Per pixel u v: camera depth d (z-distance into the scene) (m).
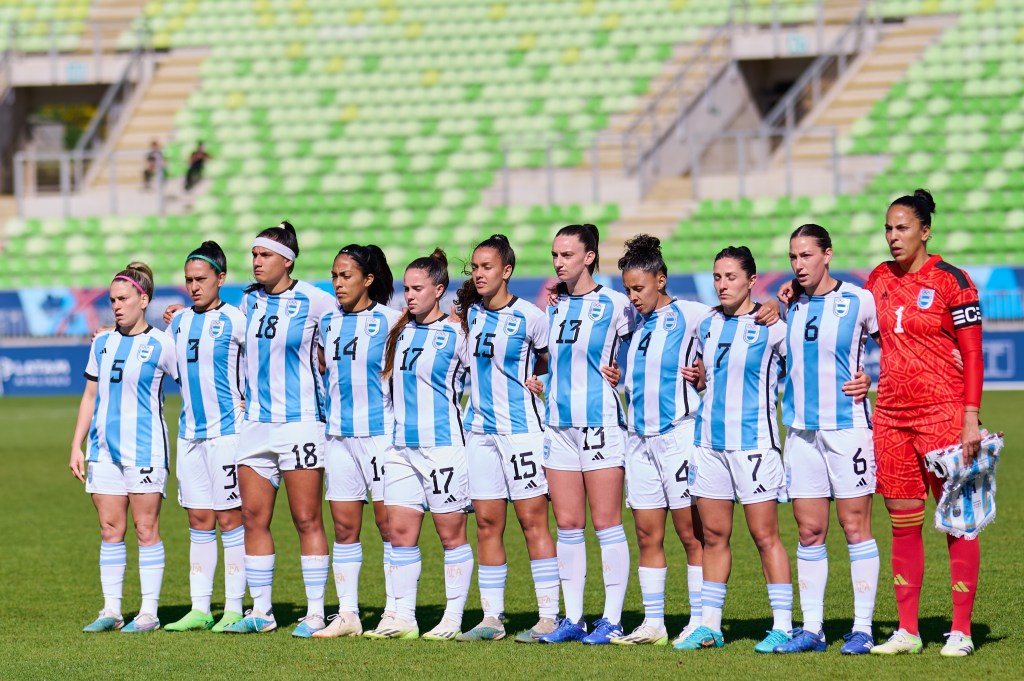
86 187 104.25
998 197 88.12
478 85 107.50
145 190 101.19
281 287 26.66
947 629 25.31
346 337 26.03
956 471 22.75
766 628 25.86
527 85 106.38
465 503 25.72
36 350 84.88
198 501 26.98
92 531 39.66
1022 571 30.53
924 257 23.88
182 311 27.59
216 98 109.75
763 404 23.81
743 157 91.94
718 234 88.12
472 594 30.34
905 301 23.56
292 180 100.06
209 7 119.06
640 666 22.56
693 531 24.83
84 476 27.95
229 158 103.75
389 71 110.12
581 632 25.20
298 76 110.75
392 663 23.12
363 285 26.22
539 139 93.31
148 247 95.88
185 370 26.86
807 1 107.50
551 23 112.00
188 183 98.69
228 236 95.81
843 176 91.44
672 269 88.12
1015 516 38.09
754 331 23.78
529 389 25.20
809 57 106.19
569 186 96.06
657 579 24.81
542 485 25.25
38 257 96.31
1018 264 83.00
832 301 23.58
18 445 61.12
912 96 97.69
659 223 90.62
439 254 25.98
